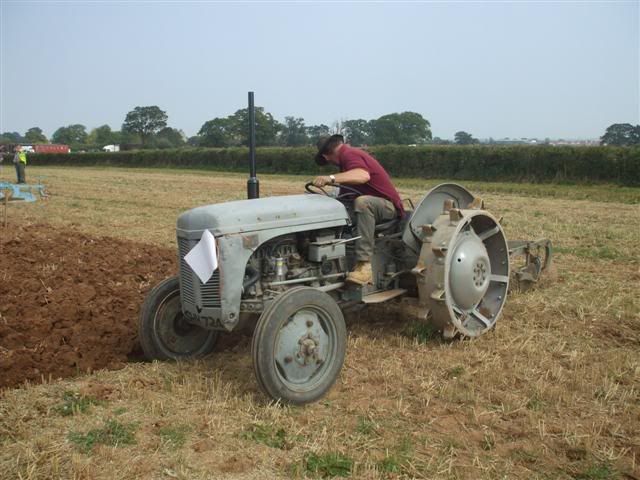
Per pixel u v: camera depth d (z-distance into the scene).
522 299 6.55
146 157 50.66
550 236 10.59
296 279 4.62
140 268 8.02
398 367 4.70
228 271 4.20
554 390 4.21
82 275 7.48
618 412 3.96
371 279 4.94
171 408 3.99
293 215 4.51
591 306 6.19
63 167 50.44
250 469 3.27
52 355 4.77
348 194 5.11
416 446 3.53
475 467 3.31
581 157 24.44
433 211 5.45
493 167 27.36
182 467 3.25
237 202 4.54
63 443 3.49
